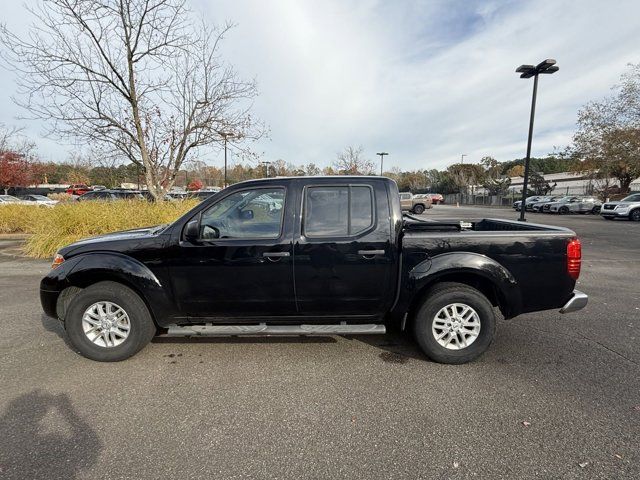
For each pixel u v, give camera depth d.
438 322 3.34
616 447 2.22
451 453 2.19
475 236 3.30
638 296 5.44
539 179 41.84
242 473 2.04
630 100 22.42
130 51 9.35
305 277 3.31
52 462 2.12
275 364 3.35
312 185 3.41
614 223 18.27
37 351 3.61
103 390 2.90
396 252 3.33
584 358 3.43
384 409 2.65
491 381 3.03
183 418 2.55
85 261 3.36
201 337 3.94
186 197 12.03
